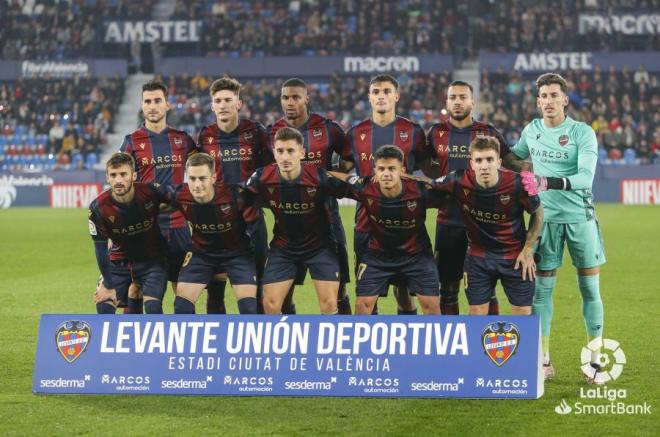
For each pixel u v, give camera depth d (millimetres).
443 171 13547
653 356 13398
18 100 54688
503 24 56812
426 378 10938
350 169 14039
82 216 42062
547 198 12344
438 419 10234
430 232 32094
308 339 11117
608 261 24984
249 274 12664
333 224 13312
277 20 58156
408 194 12078
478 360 10938
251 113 52844
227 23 57500
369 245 12727
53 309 17891
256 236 13758
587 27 55625
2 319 16688
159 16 60156
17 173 49250
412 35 56750
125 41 57219
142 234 12586
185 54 58250
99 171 49188
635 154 50125
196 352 11203
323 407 10711
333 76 54188
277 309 12773
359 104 53375
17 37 57594
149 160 14367
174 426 10008
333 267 12773
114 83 55781
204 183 11977
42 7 58812
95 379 11266
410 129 13469
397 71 55656
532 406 10727
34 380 11375
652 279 21594
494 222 11867
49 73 55875
